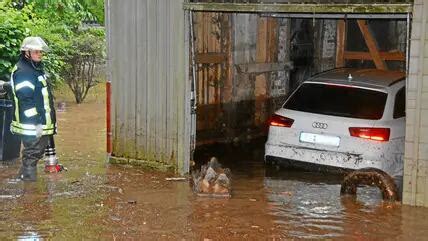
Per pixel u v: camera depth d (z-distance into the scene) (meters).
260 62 13.20
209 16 11.99
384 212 7.69
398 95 9.68
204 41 11.97
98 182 8.95
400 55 13.72
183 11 9.16
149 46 9.56
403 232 6.94
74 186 8.71
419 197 7.89
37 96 8.89
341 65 14.41
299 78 14.27
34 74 8.83
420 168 7.82
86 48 17.48
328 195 8.53
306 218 7.43
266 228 7.03
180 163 9.47
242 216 7.46
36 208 7.61
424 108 7.68
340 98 9.59
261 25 13.13
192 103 9.51
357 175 8.36
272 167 10.38
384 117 9.20
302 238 6.71
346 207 7.92
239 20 12.66
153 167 9.73
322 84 9.90
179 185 8.88
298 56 14.16
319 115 9.38
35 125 8.81
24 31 13.27
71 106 16.86
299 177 9.67
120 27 9.81
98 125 13.98
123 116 9.98
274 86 13.69
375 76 10.30
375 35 14.21
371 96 9.52
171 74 9.39
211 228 6.99
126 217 7.32
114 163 10.12
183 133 9.39
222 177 8.41
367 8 8.04
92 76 17.83
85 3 21.56
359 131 9.00
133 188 8.66
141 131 9.81
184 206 7.83
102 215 7.38
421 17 7.56
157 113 9.62
